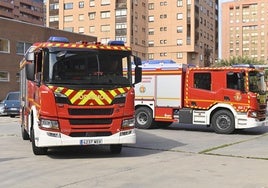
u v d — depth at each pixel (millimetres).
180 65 18266
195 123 17922
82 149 12492
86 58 10539
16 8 136000
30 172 8945
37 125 10562
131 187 7551
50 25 93562
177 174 8688
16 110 28734
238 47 130625
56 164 9938
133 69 11359
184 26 89125
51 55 10383
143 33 91875
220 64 86500
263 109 17766
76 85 10328
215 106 17438
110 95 10492
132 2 87312
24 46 46156
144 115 19234
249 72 17031
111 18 87812
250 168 9391
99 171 9031
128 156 11164
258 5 127875
